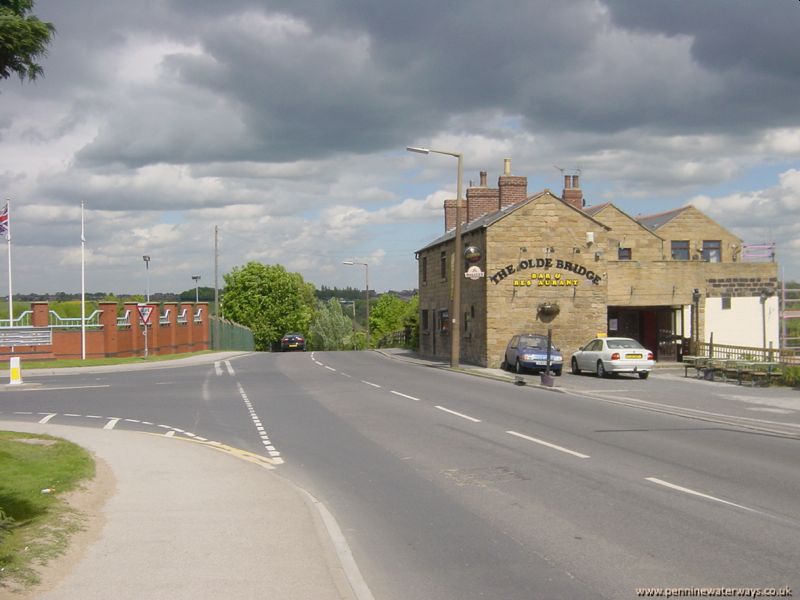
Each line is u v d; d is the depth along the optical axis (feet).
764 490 31.14
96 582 19.70
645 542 23.91
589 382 89.10
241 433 49.52
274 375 102.89
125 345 151.12
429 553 23.26
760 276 124.36
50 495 29.27
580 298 114.93
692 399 69.72
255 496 30.37
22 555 21.45
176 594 18.88
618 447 42.19
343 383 87.56
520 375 95.55
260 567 21.21
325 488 32.89
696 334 120.47
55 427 51.60
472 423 52.54
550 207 114.42
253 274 308.81
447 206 160.35
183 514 27.32
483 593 19.71
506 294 113.29
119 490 31.42
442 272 141.18
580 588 19.92
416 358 144.87
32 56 24.89
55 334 140.87
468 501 29.91
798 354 119.85
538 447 42.32
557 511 28.02
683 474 34.58
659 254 142.10
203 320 194.08
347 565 21.80
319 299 469.57
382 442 44.91
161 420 56.59
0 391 83.35
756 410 61.11
